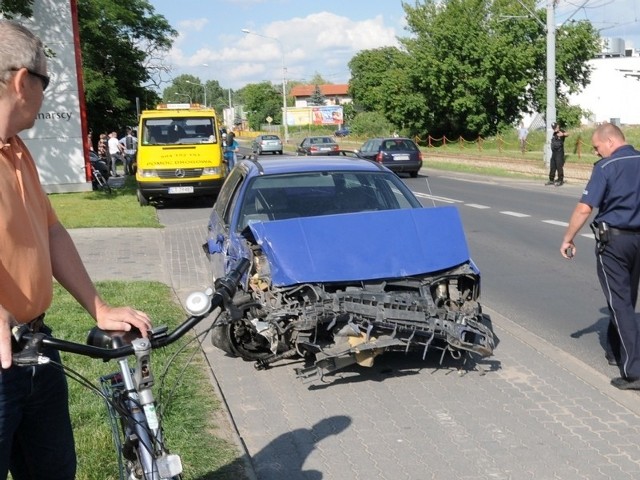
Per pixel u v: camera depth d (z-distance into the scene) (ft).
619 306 19.57
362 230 20.57
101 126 128.77
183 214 64.18
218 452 15.39
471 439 16.66
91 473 14.07
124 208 65.21
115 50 129.08
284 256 19.49
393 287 20.06
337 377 20.83
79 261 9.62
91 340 8.69
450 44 176.76
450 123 188.65
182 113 68.69
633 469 15.07
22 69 8.14
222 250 23.97
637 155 19.44
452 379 20.57
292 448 16.31
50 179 79.05
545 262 38.45
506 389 19.75
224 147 78.95
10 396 8.39
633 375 19.48
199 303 8.27
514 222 54.29
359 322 19.02
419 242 20.65
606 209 19.67
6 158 8.34
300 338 18.84
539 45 175.83
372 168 26.17
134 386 8.47
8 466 8.82
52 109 77.97
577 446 16.20
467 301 20.72
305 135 316.19
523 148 143.43
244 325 20.56
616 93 258.78
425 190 83.20
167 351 22.04
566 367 21.45
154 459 8.22
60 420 9.40
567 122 181.98
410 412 18.29
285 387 20.15
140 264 38.78
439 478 14.80
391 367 21.53
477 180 99.86
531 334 24.94
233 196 25.66
